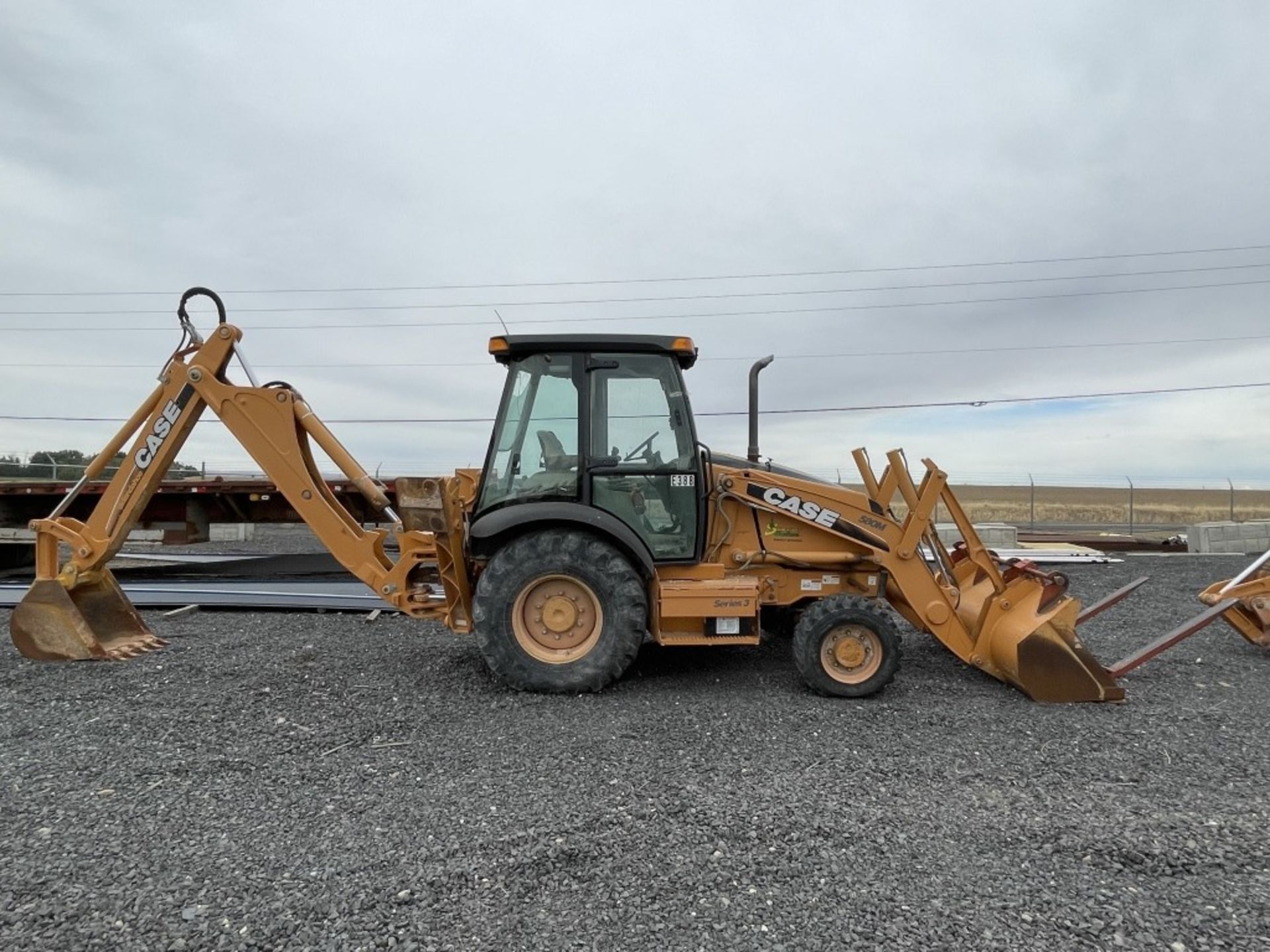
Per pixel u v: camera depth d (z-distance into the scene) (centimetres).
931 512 533
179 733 417
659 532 531
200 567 1016
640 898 260
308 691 498
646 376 537
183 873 273
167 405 571
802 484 544
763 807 328
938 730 434
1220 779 366
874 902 259
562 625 504
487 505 533
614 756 390
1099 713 469
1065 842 299
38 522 575
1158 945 237
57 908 250
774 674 555
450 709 467
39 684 507
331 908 252
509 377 539
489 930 241
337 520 561
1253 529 1478
